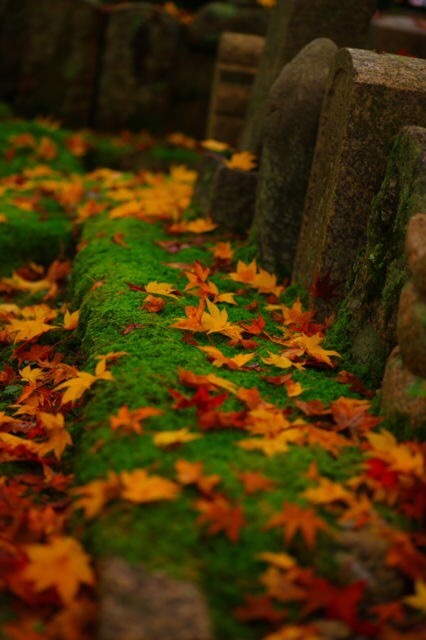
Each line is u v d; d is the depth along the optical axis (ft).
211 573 3.13
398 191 4.49
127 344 4.45
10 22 10.52
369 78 4.72
